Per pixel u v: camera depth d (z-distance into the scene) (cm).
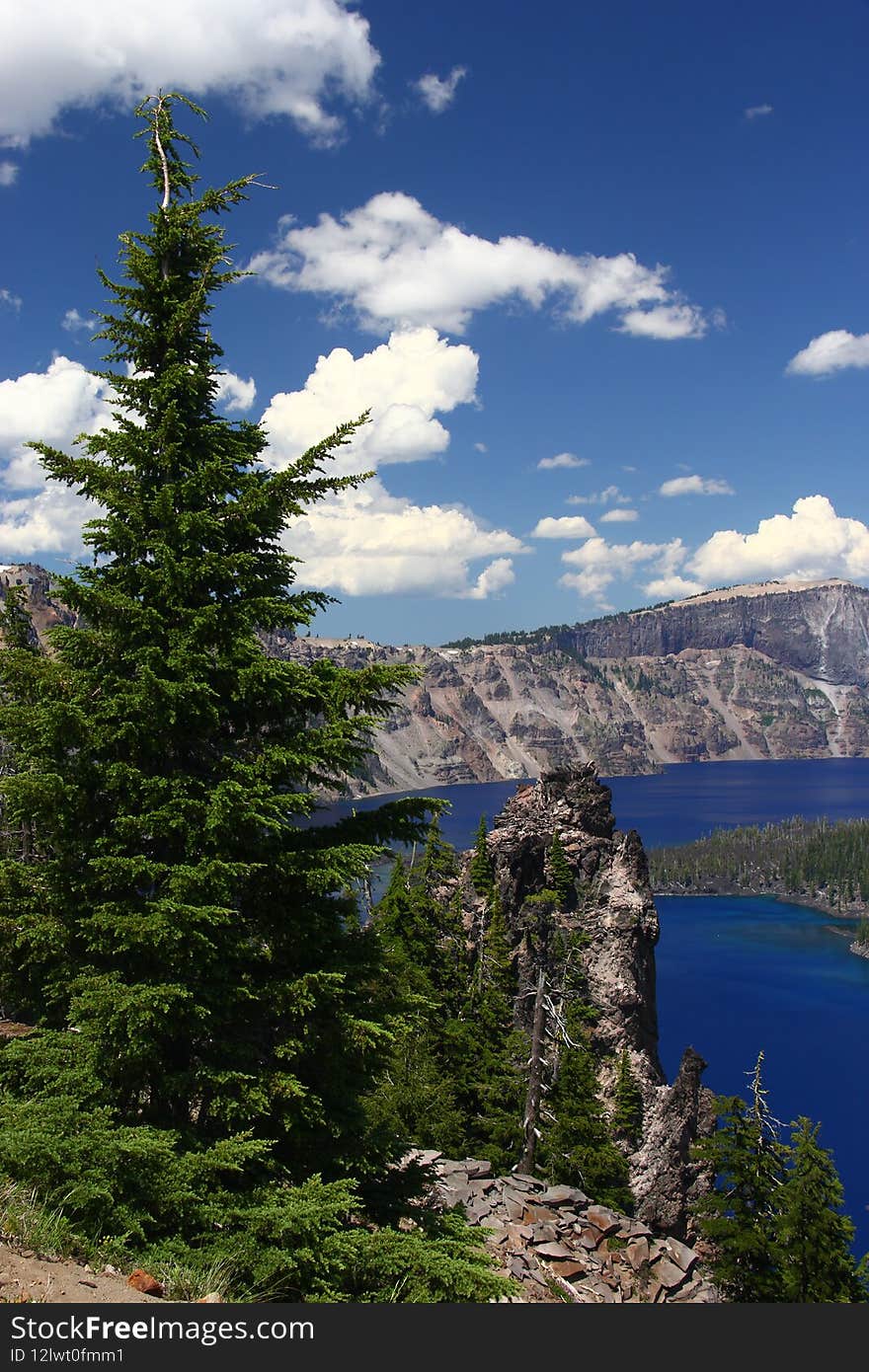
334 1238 1115
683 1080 4559
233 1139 1181
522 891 6144
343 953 1430
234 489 1463
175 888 1219
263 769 1358
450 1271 1104
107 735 1289
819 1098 11306
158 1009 1177
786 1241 3338
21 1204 985
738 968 18238
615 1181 4231
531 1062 4122
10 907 1269
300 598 1528
